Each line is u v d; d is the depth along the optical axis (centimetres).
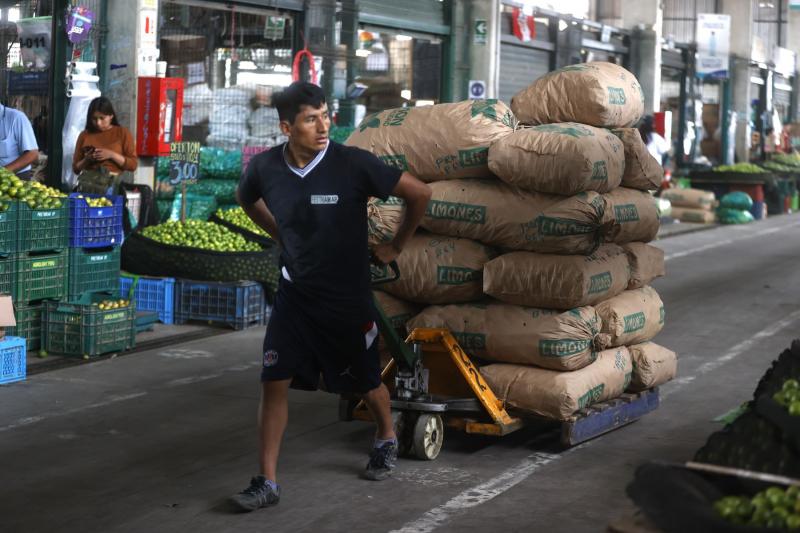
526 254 606
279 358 518
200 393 769
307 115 504
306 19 1570
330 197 508
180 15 1467
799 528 262
